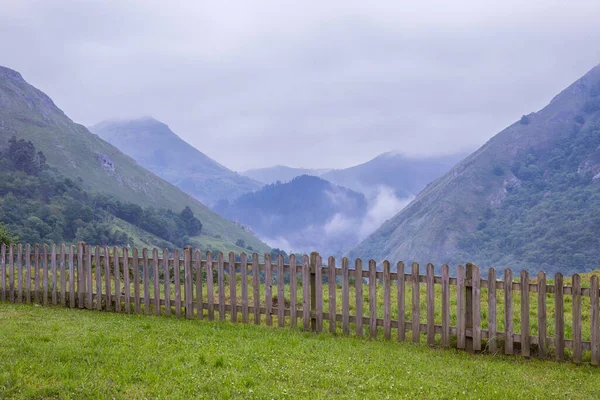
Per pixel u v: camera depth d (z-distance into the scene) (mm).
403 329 11617
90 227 189250
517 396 7773
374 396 7418
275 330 12195
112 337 10438
